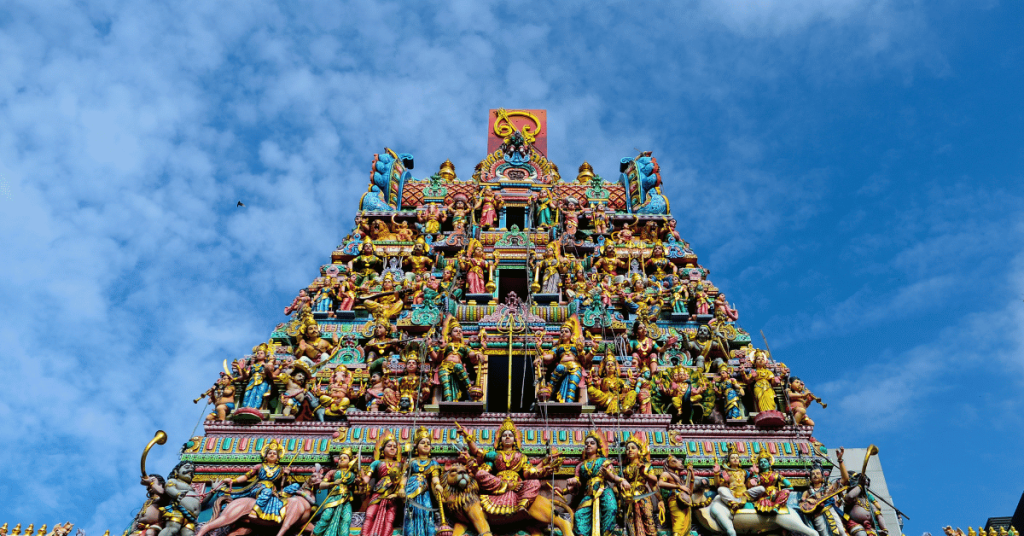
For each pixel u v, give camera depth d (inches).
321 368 787.4
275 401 743.1
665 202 1057.5
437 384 734.5
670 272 963.3
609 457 676.7
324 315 860.0
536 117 1204.5
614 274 943.7
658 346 823.7
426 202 1056.8
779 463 690.2
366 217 1015.6
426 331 804.0
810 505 649.0
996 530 679.1
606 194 1077.1
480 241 952.3
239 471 676.1
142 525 632.4
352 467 660.7
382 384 749.3
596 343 796.0
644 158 1112.2
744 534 640.4
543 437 697.0
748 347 830.5
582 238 995.9
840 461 677.9
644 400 725.9
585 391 727.1
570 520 636.7
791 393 738.2
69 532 658.8
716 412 737.0
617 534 621.3
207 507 649.6
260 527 638.5
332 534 627.8
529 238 960.3
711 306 889.5
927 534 671.1
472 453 658.8
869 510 658.2
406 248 975.0
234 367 749.9
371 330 833.5
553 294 864.9
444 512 640.4
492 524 636.1
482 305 844.6
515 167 1104.2
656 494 645.9
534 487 639.8
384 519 633.6
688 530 637.9
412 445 678.5
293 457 684.1
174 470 660.1
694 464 688.4
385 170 1075.9
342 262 960.3
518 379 785.6
